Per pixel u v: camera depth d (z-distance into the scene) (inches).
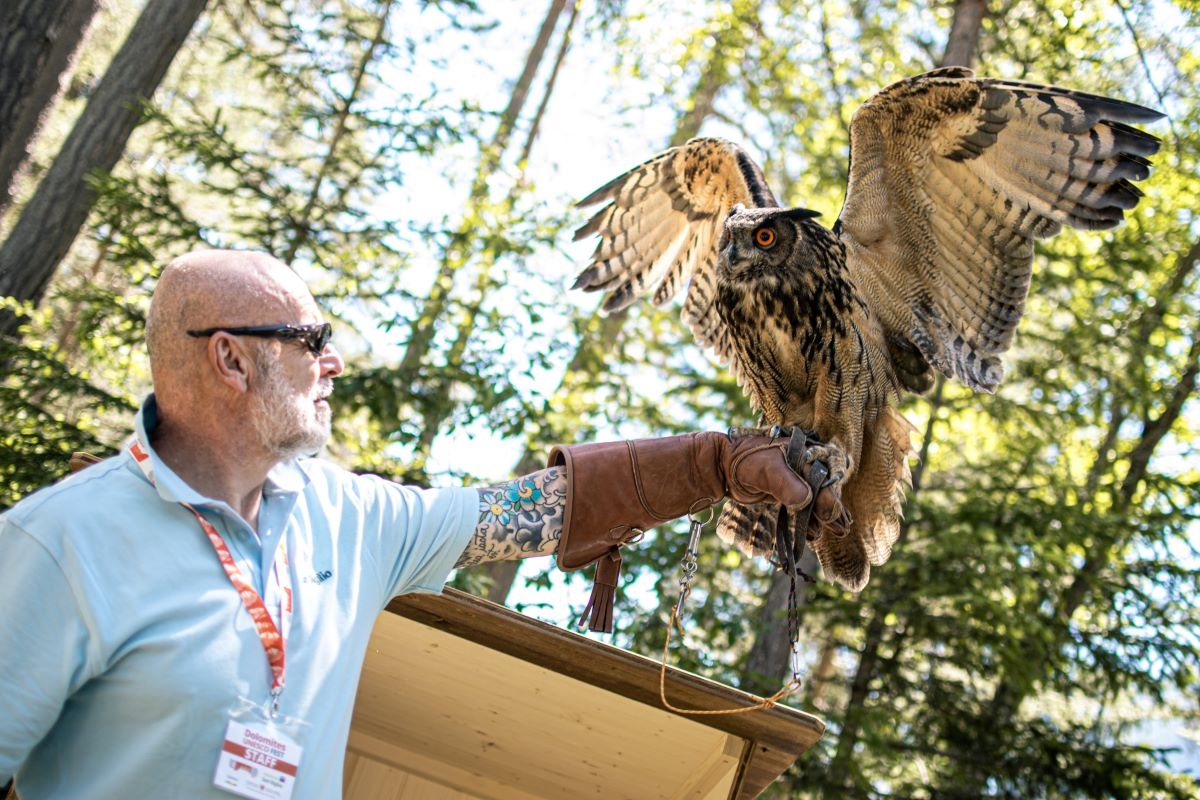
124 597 102.1
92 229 499.5
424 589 126.4
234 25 622.5
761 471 132.3
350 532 118.8
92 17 470.6
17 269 471.2
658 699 158.2
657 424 545.3
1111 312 599.8
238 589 106.3
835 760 508.1
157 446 112.7
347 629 113.5
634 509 132.6
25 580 100.8
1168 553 585.6
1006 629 518.0
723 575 565.0
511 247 507.2
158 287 112.9
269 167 546.3
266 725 104.1
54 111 471.2
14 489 433.7
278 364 111.7
